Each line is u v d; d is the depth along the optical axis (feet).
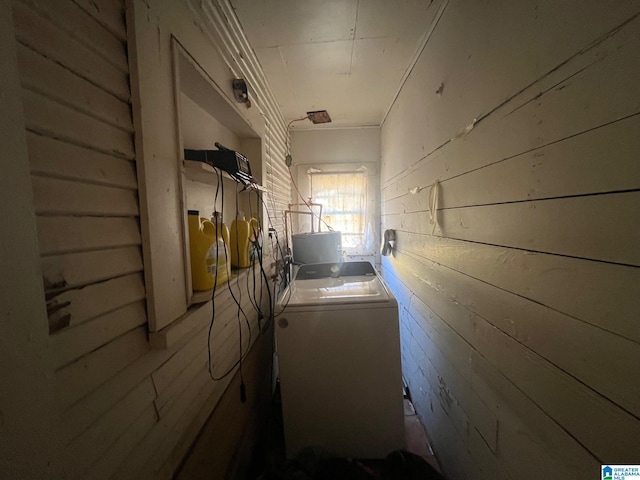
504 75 2.60
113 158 1.88
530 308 2.32
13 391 1.23
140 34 2.08
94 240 1.71
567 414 1.96
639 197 1.44
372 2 4.04
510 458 2.64
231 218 5.38
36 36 1.41
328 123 9.74
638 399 1.48
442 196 4.14
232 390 3.93
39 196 1.39
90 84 1.71
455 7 3.65
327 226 9.62
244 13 4.25
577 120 1.81
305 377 4.22
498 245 2.75
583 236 1.79
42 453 1.35
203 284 3.06
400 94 6.79
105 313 1.77
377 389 4.22
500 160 2.69
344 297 4.39
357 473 3.82
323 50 5.27
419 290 5.47
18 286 1.25
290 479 3.57
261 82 5.91
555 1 1.97
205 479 3.03
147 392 2.19
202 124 4.13
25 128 1.32
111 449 1.82
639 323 1.46
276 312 4.20
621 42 1.51
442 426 4.38
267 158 6.59
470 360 3.39
